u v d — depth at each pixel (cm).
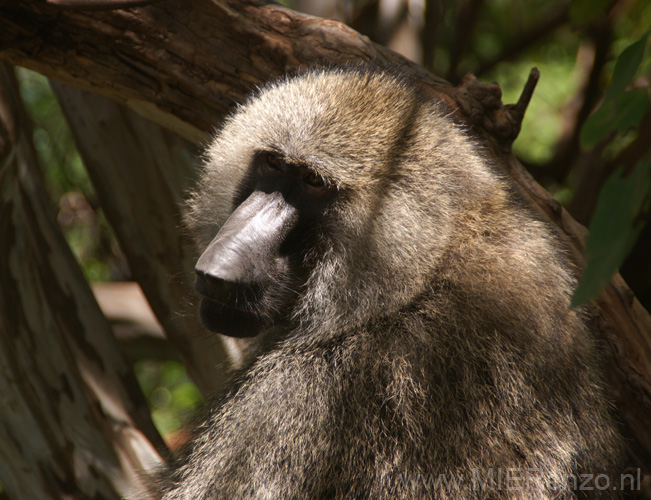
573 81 1648
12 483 750
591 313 652
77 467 743
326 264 620
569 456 564
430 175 612
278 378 600
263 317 623
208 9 669
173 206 845
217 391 677
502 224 621
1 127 758
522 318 582
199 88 691
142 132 832
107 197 866
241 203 653
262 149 630
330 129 610
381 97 627
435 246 602
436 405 555
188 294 822
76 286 791
